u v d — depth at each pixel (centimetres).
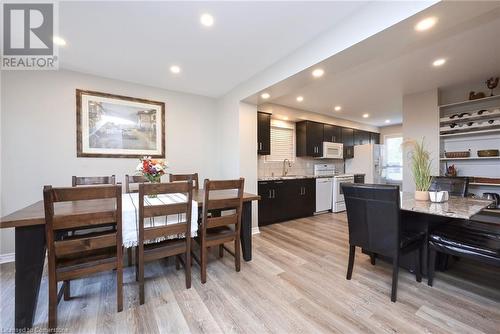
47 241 134
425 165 218
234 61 248
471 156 326
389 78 298
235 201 205
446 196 203
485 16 166
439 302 165
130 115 300
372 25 158
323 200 476
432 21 143
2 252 234
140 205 158
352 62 200
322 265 227
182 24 183
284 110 440
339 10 169
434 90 338
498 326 140
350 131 573
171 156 333
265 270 216
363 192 179
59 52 224
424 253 193
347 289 183
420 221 193
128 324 144
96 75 278
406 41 167
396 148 618
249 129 334
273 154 473
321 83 320
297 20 180
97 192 141
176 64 254
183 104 345
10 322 146
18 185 239
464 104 324
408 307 160
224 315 152
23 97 241
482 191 314
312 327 141
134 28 188
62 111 259
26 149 242
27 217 141
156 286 188
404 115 371
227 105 347
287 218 414
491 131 297
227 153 349
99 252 162
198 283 193
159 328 140
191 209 181
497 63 254
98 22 179
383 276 204
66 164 261
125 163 296
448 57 240
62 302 166
